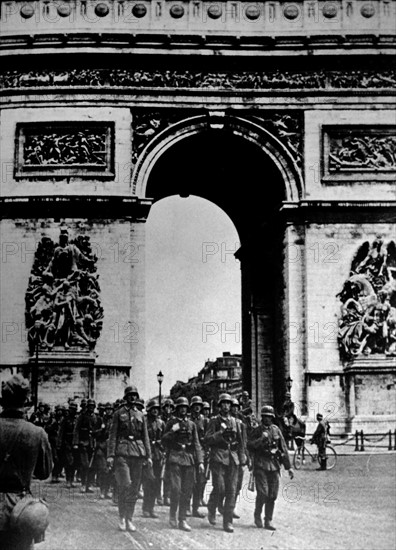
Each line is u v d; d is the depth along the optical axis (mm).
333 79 82312
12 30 81125
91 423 50250
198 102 81875
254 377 90750
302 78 82500
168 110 81812
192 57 81688
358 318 79000
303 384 79000
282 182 81875
